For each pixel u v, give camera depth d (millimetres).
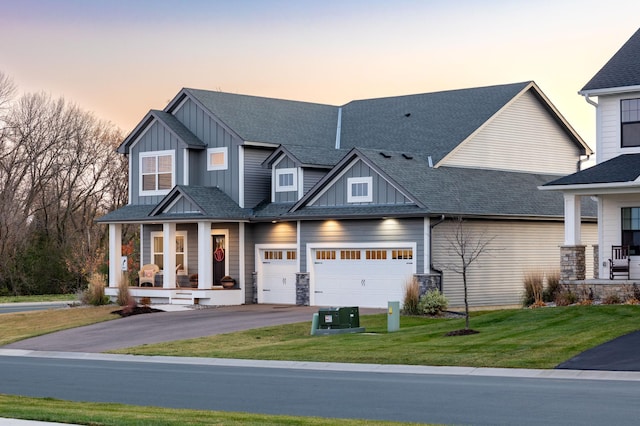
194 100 45406
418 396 18109
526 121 45250
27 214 66688
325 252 40094
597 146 33781
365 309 37969
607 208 33188
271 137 44688
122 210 46938
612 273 31922
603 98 33625
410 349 25578
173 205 43750
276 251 42562
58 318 40375
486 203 38500
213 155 44875
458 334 27578
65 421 15477
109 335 34094
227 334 32312
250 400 18281
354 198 38969
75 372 24438
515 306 38938
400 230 37312
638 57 33969
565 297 31734
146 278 45125
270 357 26219
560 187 31781
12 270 64438
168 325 35562
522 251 40156
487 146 43312
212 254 44312
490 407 16469
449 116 44938
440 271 36719
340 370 23469
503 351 23891
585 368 21188
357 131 47375
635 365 20922
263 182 44406
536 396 17594
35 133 68875
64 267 65625
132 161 47719
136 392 19984
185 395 19266
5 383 22188
